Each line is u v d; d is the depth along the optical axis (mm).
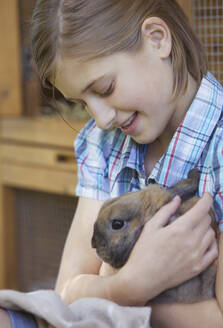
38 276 2861
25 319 1185
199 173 1310
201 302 1205
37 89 2639
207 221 1212
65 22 1269
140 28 1291
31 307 1141
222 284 1176
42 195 2779
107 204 1261
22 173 2729
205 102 1339
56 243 2764
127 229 1219
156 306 1229
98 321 1126
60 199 2715
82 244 1535
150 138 1327
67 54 1259
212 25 1714
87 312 1173
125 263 1241
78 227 1561
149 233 1197
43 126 2594
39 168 2654
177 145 1336
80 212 1576
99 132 1566
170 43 1307
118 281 1211
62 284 1514
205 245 1195
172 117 1391
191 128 1332
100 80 1250
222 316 1175
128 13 1291
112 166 1514
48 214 2771
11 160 2766
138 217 1224
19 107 2688
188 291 1209
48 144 2596
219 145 1290
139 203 1231
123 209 1217
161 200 1232
